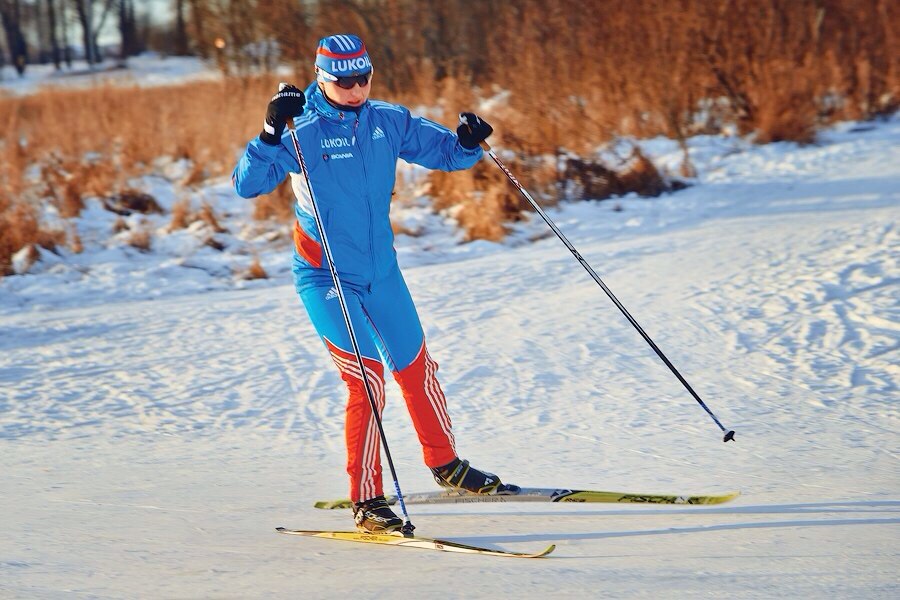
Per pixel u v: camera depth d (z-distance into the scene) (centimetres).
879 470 888
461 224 2434
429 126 827
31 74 11075
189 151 3347
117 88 5306
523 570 675
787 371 1234
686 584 629
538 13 3600
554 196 2545
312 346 1512
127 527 817
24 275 2202
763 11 3503
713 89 3416
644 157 2661
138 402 1273
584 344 1409
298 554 735
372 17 3894
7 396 1316
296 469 1001
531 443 1038
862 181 2467
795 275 1642
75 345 1595
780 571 646
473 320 1583
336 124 780
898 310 1412
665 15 3378
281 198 2669
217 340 1579
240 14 4128
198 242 2427
